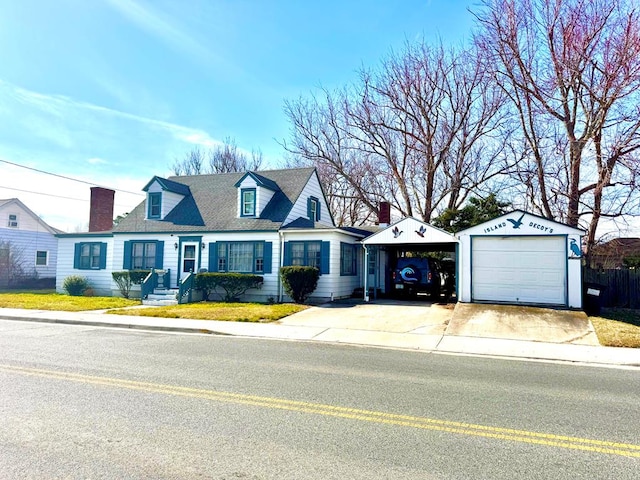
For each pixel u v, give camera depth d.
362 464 3.96
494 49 22.48
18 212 34.28
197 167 44.50
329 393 6.26
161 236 22.22
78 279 23.02
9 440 4.39
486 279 16.56
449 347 10.67
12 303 18.52
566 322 13.27
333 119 32.59
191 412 5.30
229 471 3.78
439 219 26.11
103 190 26.86
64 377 6.86
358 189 31.62
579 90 20.52
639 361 9.21
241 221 21.36
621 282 18.34
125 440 4.42
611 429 5.00
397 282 20.64
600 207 20.47
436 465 3.97
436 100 29.12
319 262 19.50
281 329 12.91
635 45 16.89
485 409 5.66
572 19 19.34
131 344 10.20
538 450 4.36
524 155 25.14
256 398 5.92
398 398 6.08
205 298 20.58
